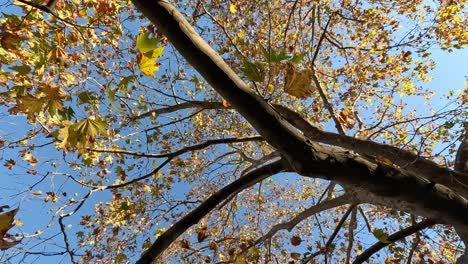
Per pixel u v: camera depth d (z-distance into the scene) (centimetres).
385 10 852
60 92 240
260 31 766
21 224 450
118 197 692
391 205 238
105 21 499
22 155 561
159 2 171
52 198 511
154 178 682
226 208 872
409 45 744
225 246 714
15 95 292
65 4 477
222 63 177
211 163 820
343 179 192
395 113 847
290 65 193
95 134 221
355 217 607
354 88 764
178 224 262
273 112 182
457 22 803
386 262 609
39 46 310
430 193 204
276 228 526
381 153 353
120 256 550
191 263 745
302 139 186
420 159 320
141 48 169
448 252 612
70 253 363
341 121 468
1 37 314
